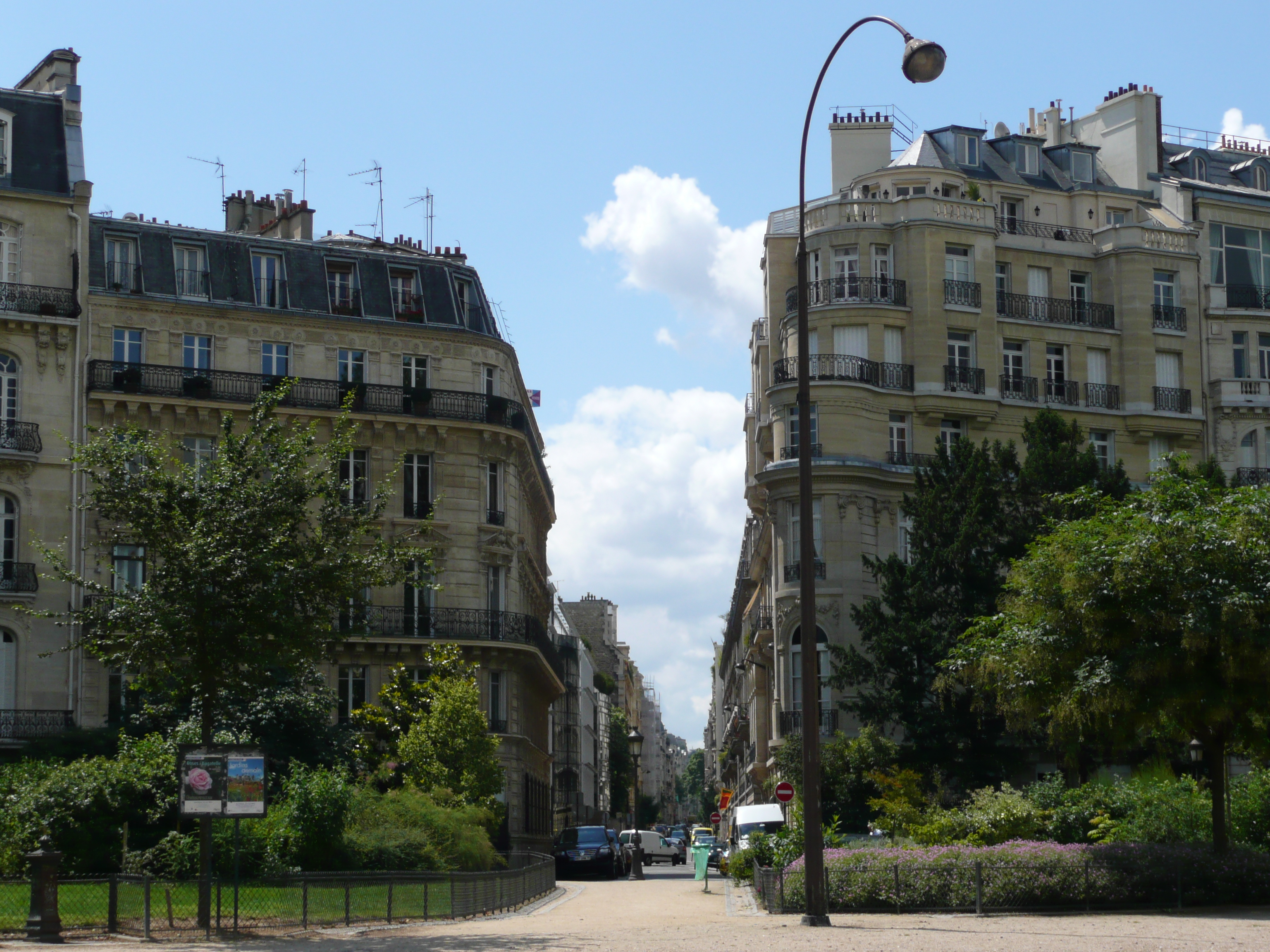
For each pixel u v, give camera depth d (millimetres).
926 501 50219
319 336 55781
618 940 21516
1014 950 18625
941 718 48250
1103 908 27250
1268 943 19500
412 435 56000
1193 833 32938
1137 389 61438
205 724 26125
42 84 57812
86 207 52312
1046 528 48750
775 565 58531
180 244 55188
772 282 65062
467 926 26094
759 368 70875
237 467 26938
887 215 59906
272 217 65750
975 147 63688
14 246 51406
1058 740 34781
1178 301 62844
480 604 56719
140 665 27031
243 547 25891
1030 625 31094
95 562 50562
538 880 38438
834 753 50219
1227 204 65562
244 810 23188
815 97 27688
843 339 58719
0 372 50531
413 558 28094
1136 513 31047
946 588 49312
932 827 34750
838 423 57156
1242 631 27484
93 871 32531
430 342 57344
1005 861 27781
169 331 53781
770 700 66750
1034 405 60219
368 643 54125
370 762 50375
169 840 31094
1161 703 28641
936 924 24500
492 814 48188
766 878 31125
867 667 50219
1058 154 65875
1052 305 61438
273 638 26094
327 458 28156
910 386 58625
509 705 57281
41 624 49219
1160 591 28812
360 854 34469
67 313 51312
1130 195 64500
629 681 189750
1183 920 24250
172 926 23484
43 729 48594
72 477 50562
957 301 59188
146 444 27625
